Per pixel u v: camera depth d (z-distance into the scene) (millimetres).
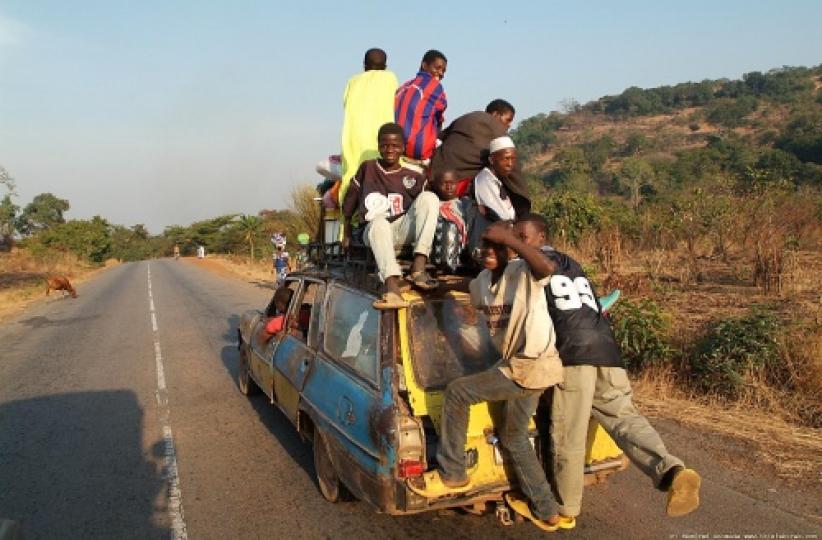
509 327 3494
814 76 136625
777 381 6266
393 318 3855
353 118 5055
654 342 6996
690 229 13070
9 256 43375
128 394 7812
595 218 16125
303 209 18453
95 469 5430
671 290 10414
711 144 86562
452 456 3447
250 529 4293
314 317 5016
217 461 5516
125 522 4469
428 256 4125
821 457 4949
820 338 6418
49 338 12617
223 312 15508
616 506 4383
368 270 4285
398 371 3715
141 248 103438
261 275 27422
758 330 6602
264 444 5883
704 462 4965
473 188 4598
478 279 3758
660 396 6449
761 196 13477
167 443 5996
